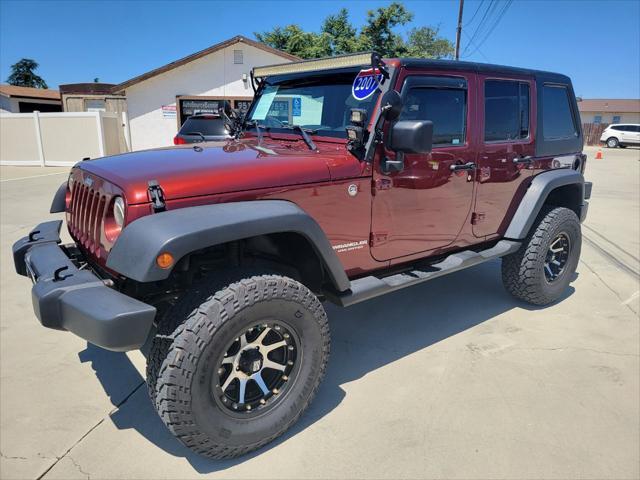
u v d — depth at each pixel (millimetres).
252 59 17031
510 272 4043
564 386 3004
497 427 2615
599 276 5105
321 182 2568
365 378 3105
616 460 2367
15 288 4578
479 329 3805
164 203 2139
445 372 3172
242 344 2258
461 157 3281
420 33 35625
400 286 3012
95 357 3342
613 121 52344
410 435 2553
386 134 2738
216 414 2191
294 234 2537
